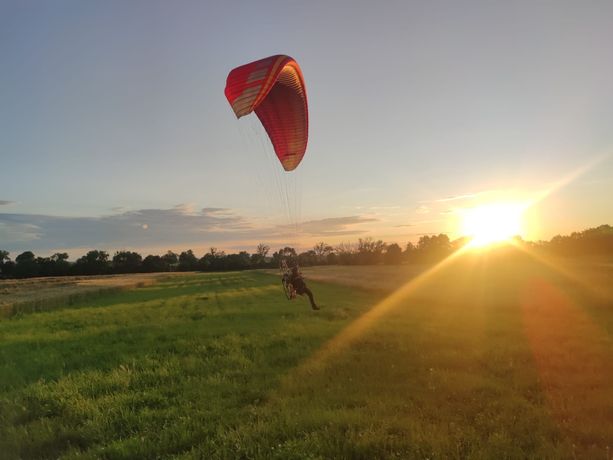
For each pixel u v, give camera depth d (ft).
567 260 323.37
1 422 25.62
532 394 27.76
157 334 55.98
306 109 43.09
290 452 19.54
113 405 27.27
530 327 57.06
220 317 73.26
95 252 517.96
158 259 554.87
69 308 119.03
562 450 19.31
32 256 488.44
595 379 30.42
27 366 40.34
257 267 542.57
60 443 22.67
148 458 20.29
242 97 32.94
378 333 50.49
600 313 74.43
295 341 46.85
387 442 20.26
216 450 20.07
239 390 29.71
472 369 33.71
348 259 465.47
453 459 18.74
